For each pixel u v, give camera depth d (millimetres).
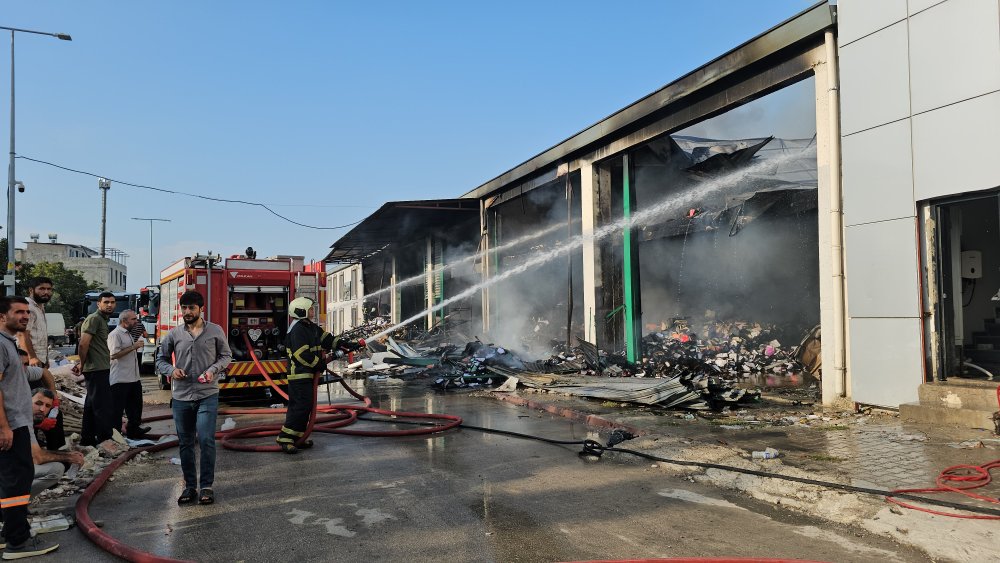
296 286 11789
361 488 5547
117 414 7398
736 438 7066
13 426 4078
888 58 8062
